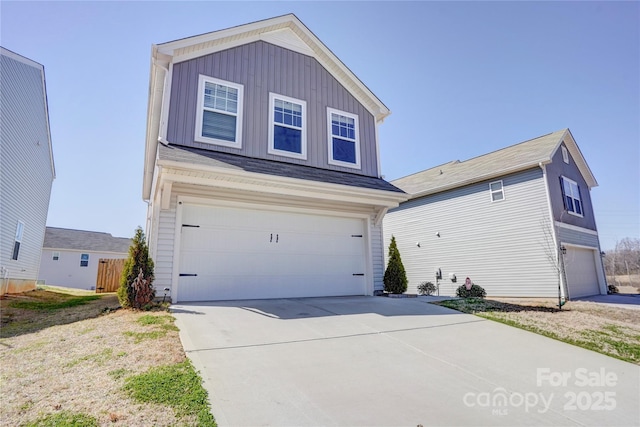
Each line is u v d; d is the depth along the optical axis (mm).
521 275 13102
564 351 4699
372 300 8047
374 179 9633
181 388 2957
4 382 3090
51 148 15828
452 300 8359
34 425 2361
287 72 9219
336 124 9672
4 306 7773
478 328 5621
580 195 15828
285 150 8664
